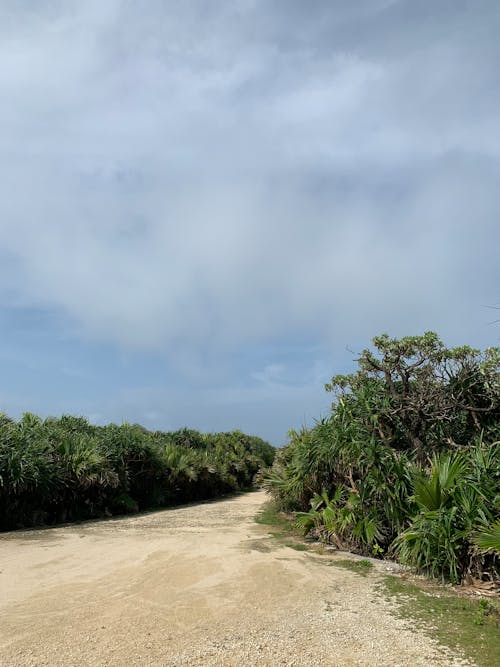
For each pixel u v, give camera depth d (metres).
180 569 6.77
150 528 10.57
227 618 5.11
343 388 10.63
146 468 14.64
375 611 5.45
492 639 4.70
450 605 5.66
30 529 10.63
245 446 26.83
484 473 7.11
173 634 4.69
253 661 4.19
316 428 10.01
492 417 9.92
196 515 12.89
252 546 8.34
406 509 7.88
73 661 4.11
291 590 6.06
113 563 7.20
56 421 14.44
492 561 6.59
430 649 4.48
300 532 9.60
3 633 4.64
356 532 8.06
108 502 13.04
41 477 11.06
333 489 9.70
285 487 11.26
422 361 9.73
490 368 9.57
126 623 4.93
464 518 6.77
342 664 4.18
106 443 13.64
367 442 8.78
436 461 7.66
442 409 9.34
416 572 6.99
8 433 11.33
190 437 22.50
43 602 5.51
